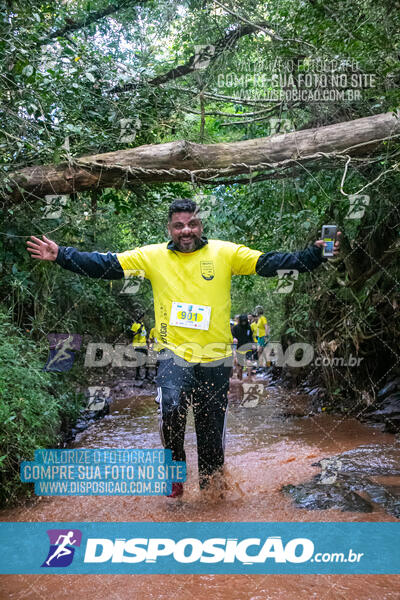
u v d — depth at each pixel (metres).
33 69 4.22
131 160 4.31
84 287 7.04
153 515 3.14
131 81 5.23
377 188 4.80
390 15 3.97
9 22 4.24
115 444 5.37
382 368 6.35
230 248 3.41
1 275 5.10
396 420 5.34
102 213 5.73
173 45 6.67
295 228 6.17
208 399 3.42
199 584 2.27
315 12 4.28
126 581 2.33
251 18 5.97
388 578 2.25
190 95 6.19
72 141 4.82
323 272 7.00
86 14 6.39
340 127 4.19
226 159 4.25
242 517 3.03
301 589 2.18
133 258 3.39
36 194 4.40
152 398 9.12
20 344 4.99
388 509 3.02
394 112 3.87
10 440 3.71
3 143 4.23
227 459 4.40
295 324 8.93
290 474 3.86
